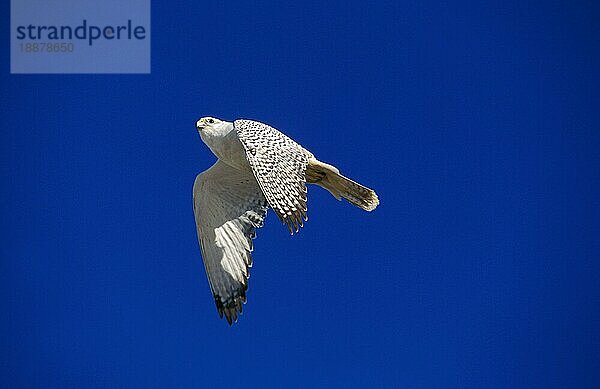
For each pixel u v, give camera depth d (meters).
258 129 13.81
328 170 14.34
